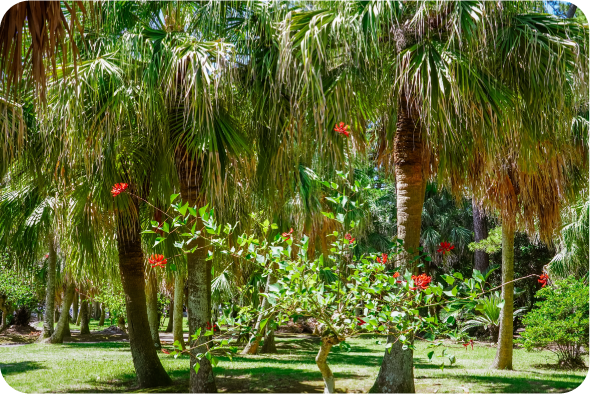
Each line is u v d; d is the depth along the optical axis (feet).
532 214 25.13
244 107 18.17
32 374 26.61
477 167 19.01
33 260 27.17
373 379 22.31
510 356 29.32
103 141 18.07
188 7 19.01
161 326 80.23
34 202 24.94
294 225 31.76
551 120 15.66
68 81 15.67
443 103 14.16
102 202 19.77
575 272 37.91
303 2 17.02
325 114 15.88
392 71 16.29
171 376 24.91
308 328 68.80
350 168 16.55
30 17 7.95
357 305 12.73
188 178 18.15
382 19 14.75
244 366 29.01
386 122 20.21
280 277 12.90
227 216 20.56
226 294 37.70
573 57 14.30
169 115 17.89
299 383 21.72
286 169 18.26
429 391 19.45
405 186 17.67
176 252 23.15
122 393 20.97
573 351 32.96
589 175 25.30
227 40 17.34
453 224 62.28
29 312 67.36
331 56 16.19
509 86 15.21
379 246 57.77
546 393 19.10
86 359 33.96
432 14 15.12
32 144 19.42
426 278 11.42
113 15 17.12
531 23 14.64
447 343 46.03
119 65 16.96
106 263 25.43
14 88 8.30
